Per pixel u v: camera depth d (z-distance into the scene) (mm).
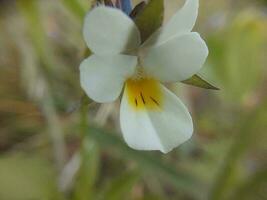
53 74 63
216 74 64
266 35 69
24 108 62
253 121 54
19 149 59
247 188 52
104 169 58
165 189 59
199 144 63
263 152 62
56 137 57
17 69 64
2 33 65
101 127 52
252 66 64
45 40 62
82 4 52
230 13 73
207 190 54
